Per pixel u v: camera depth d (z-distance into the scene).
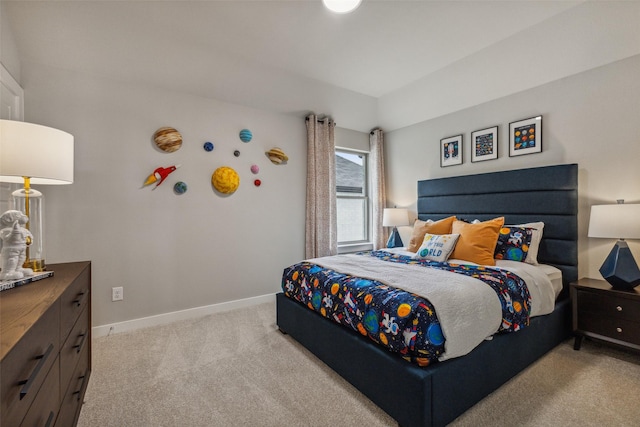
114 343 2.38
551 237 2.63
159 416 1.54
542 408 1.56
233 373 1.94
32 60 2.29
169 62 2.58
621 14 2.02
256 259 3.41
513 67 2.68
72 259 2.44
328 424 1.48
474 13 2.14
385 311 1.56
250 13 2.11
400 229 3.95
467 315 1.53
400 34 2.38
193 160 2.99
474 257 2.45
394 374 1.45
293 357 2.15
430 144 3.80
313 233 3.74
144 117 2.74
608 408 1.56
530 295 2.00
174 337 2.50
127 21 2.15
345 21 2.22
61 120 2.40
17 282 1.25
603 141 2.42
